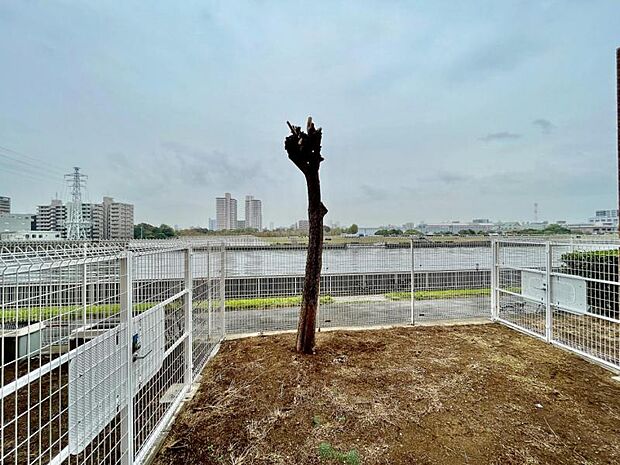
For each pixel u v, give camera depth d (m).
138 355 2.47
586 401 3.36
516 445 2.66
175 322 3.41
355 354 4.64
